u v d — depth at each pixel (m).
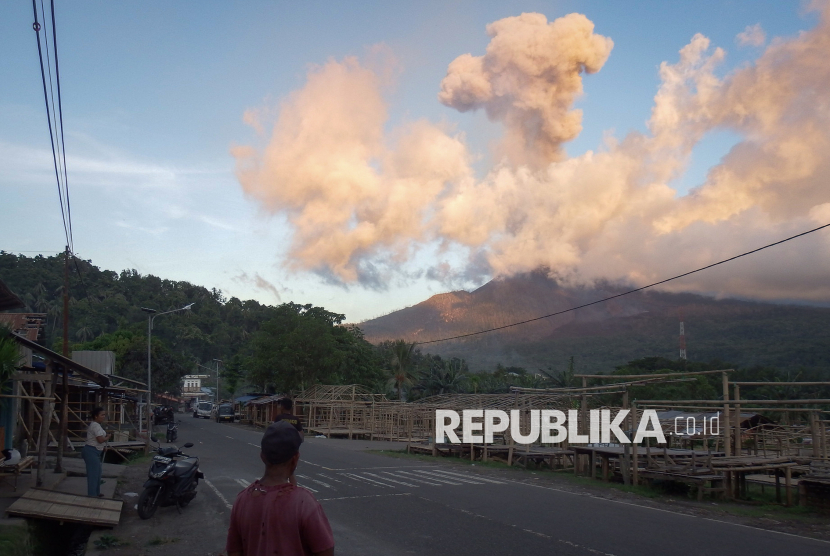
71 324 85.75
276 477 3.29
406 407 36.88
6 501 10.22
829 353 99.44
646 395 38.72
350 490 13.85
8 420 15.15
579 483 16.11
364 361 62.22
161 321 105.06
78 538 10.16
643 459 16.25
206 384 116.62
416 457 23.98
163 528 10.30
